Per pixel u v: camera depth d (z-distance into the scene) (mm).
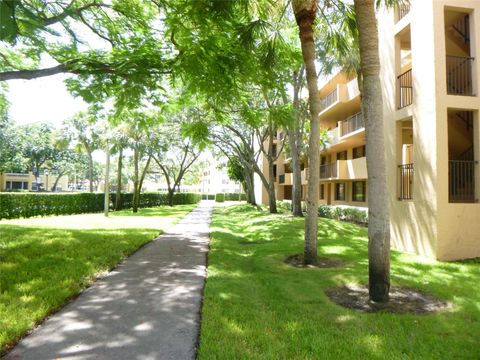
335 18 9703
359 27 5793
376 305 5395
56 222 17609
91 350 3799
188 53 8711
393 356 3691
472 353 3766
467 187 10969
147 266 7902
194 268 7754
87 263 7832
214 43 8578
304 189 36188
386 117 11312
